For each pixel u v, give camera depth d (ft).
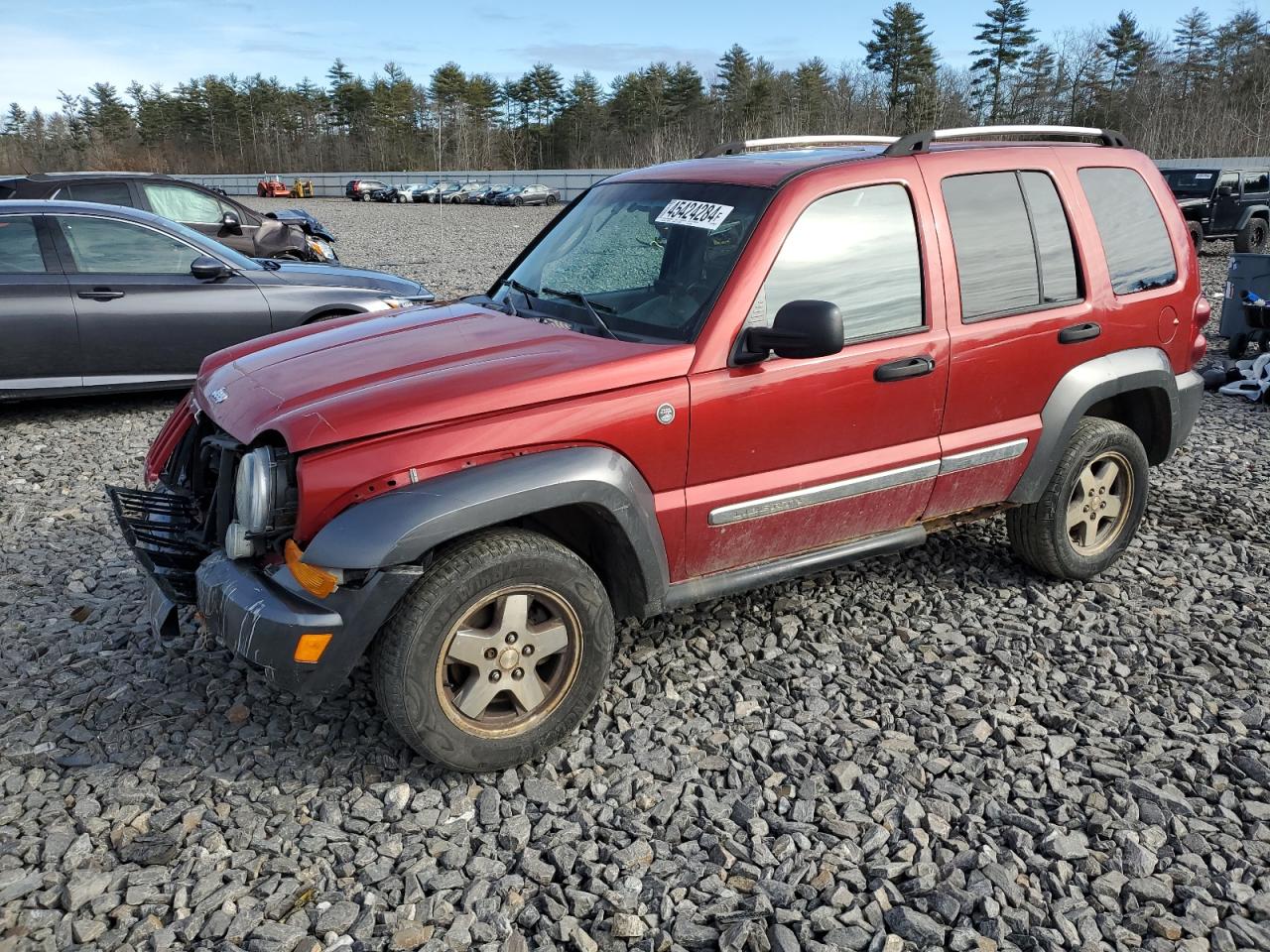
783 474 11.91
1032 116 241.14
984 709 12.11
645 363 10.69
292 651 9.53
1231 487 20.51
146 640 13.43
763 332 10.78
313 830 9.75
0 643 13.34
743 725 11.70
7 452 22.30
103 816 9.91
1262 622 14.44
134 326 24.63
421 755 10.41
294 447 9.48
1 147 353.10
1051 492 14.56
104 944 8.34
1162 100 221.25
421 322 12.66
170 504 12.18
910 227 12.51
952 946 8.46
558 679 10.84
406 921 8.66
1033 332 13.44
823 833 9.86
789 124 250.57
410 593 9.74
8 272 23.66
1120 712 12.05
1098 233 14.29
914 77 248.32
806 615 14.47
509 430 10.02
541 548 10.19
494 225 111.55
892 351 12.25
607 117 304.50
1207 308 16.05
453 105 318.65
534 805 10.29
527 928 8.67
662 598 11.51
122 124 366.02
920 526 13.83
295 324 26.40
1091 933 8.62
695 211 12.28
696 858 9.52
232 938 8.42
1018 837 9.74
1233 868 9.43
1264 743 11.47
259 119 343.87
